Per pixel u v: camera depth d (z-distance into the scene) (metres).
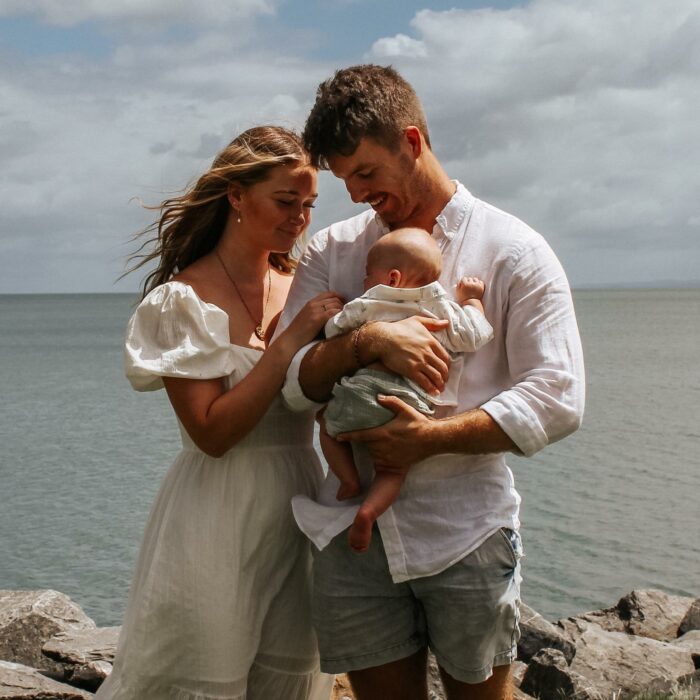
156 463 22.84
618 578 12.89
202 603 3.44
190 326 3.45
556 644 5.71
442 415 3.16
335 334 3.25
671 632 6.79
